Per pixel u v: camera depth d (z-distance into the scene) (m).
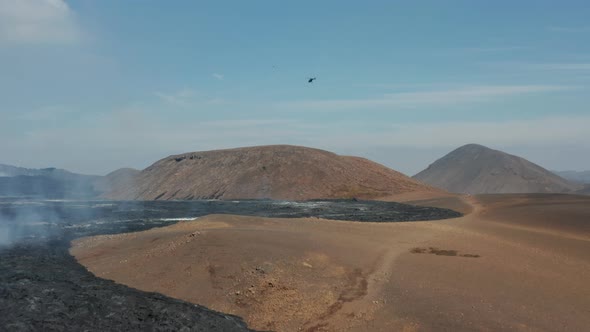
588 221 41.03
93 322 16.56
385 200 114.38
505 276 23.89
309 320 19.86
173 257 27.28
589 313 19.09
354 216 62.97
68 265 28.09
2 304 17.12
